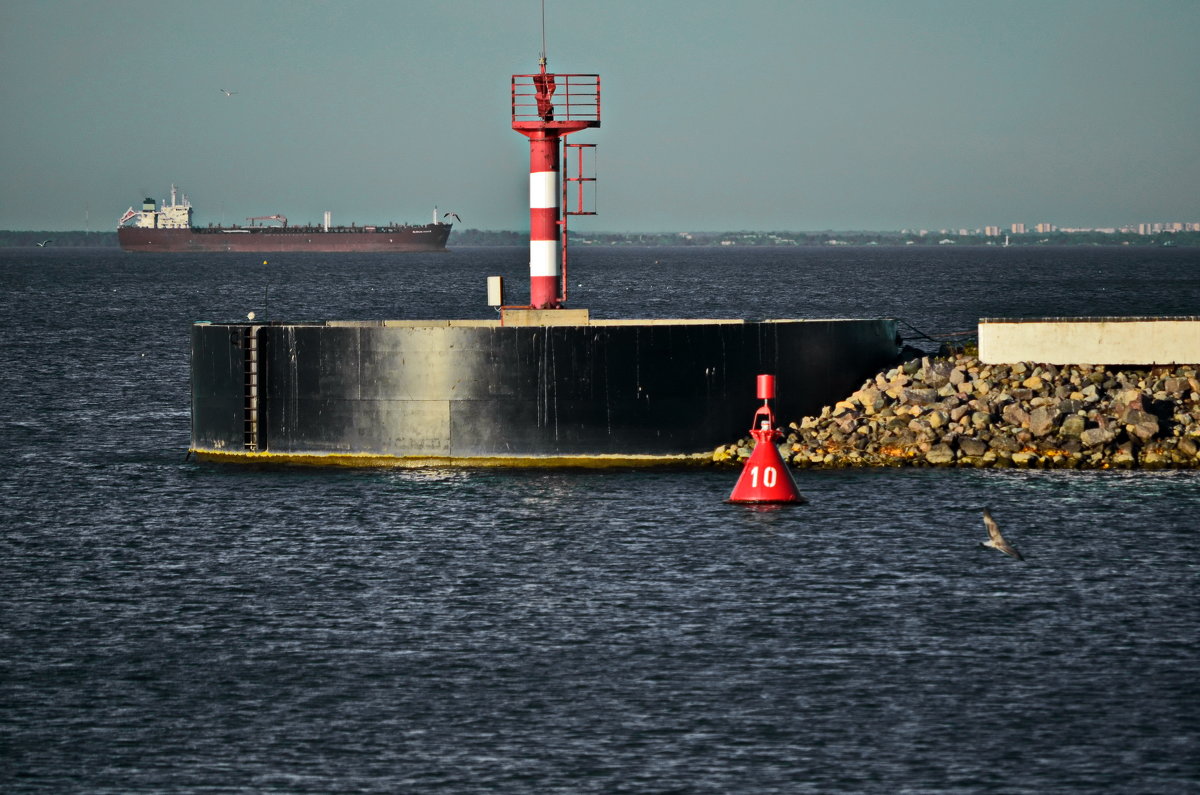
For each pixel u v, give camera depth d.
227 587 114.88
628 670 95.06
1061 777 79.38
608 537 129.12
